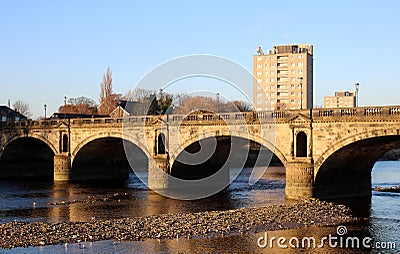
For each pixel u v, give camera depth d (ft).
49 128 403.54
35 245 179.42
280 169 486.38
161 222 215.10
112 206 269.44
